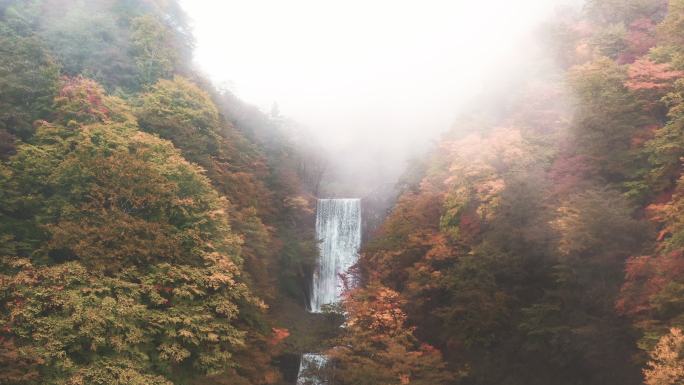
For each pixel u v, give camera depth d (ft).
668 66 94.79
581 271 84.23
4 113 91.25
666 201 81.61
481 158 130.21
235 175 150.00
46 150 90.22
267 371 98.12
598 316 83.66
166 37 198.59
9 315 65.21
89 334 66.74
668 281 63.93
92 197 83.66
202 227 96.78
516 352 102.22
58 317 67.51
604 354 80.18
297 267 196.95
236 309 86.69
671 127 81.61
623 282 79.87
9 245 76.18
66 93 104.78
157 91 149.38
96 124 100.42
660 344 56.49
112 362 69.15
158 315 76.74
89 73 153.99
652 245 75.05
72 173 85.40
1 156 87.86
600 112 100.89
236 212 127.95
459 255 120.06
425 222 140.26
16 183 81.56
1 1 163.63
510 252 104.42
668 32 101.40
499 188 114.83
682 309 63.87
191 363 82.38
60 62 151.94
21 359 60.49
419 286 118.01
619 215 79.00
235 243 101.55
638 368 76.79
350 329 107.45
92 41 167.63
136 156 97.09
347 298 121.70
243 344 83.97
